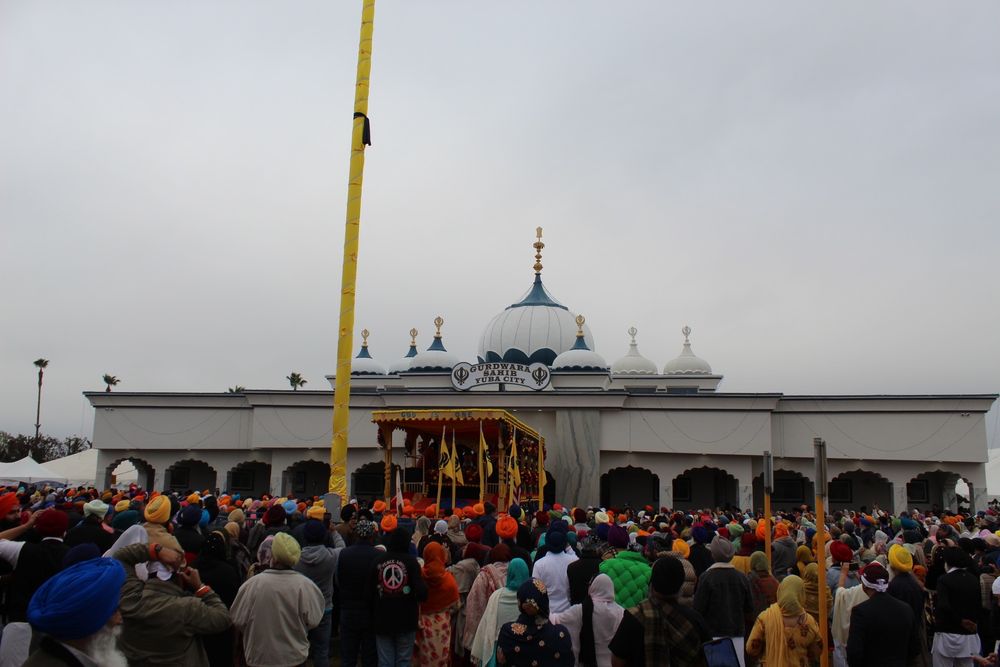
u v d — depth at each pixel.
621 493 48.03
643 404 44.91
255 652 9.34
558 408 45.00
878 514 28.39
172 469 50.19
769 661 9.34
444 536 14.63
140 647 7.34
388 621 11.11
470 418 26.34
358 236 20.50
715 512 32.16
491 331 58.84
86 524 11.43
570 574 10.31
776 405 44.53
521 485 32.59
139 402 47.59
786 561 16.02
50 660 4.98
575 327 58.34
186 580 7.89
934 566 14.00
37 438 95.81
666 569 8.18
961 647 12.03
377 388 55.44
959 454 42.34
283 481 46.34
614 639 8.22
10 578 9.56
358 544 12.29
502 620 9.95
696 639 8.08
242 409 47.50
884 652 9.36
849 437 43.69
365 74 21.22
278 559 9.62
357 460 46.12
